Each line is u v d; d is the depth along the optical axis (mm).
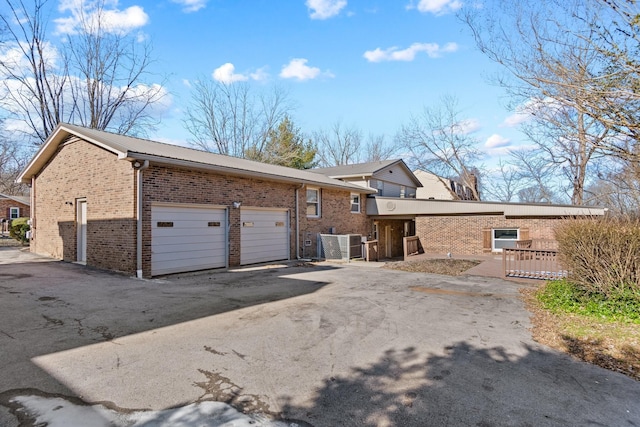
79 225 12156
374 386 3584
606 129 5879
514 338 5082
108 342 4738
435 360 4270
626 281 6137
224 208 12281
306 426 2889
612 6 5270
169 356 4285
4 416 2953
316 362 4164
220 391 3438
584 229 6652
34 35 21531
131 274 9727
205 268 11562
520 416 3070
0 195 30047
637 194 12266
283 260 14844
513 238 16844
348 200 19344
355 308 6711
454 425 2922
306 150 35938
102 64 24078
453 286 9125
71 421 2898
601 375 3908
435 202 18578
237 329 5359
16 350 4406
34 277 9250
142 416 2990
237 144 33219
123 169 10023
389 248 23578
